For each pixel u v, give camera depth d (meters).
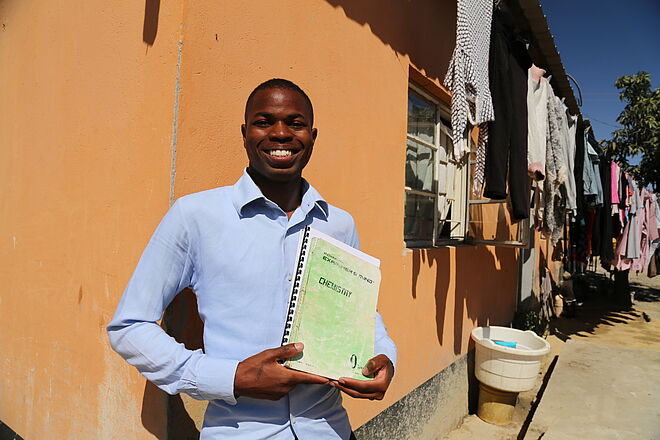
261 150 1.22
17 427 2.35
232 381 1.04
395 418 2.98
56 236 2.06
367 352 1.21
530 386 3.98
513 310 5.82
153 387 1.50
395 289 2.93
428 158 3.76
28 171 2.31
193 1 1.52
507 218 5.04
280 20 1.92
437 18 3.45
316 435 1.21
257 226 1.20
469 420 4.23
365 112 2.57
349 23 2.40
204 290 1.17
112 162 1.72
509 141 2.99
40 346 2.18
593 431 3.61
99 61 1.81
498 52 2.96
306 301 1.12
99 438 1.78
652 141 11.50
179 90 1.48
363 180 2.58
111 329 1.10
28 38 2.32
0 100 2.63
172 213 1.17
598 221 7.16
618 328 8.41
